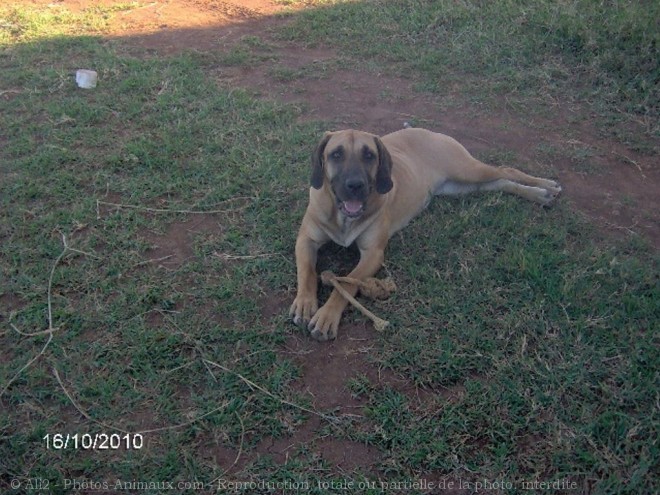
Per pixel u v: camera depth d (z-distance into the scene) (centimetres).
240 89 313
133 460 159
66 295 205
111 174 257
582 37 337
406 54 342
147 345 187
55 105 299
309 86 321
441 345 185
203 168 260
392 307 199
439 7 381
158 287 206
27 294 203
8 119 290
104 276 211
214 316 198
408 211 230
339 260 221
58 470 157
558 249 221
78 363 183
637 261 213
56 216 235
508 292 202
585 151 273
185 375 180
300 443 163
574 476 154
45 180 253
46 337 190
